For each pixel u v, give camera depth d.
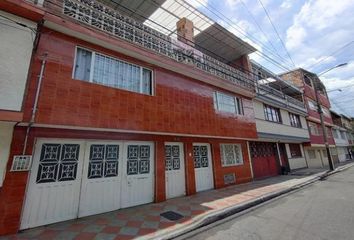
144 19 9.76
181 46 9.25
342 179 12.81
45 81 4.93
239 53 14.15
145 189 7.39
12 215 4.61
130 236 4.57
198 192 9.29
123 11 9.23
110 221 5.51
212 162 10.45
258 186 10.70
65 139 5.86
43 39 5.15
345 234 4.33
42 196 5.22
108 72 6.43
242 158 12.48
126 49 6.61
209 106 9.62
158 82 7.61
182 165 8.94
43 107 4.77
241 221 5.61
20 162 4.81
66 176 5.71
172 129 7.55
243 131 11.44
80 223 5.34
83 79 5.81
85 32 5.68
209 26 11.30
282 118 16.72
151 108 7.04
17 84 4.30
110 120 5.86
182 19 10.43
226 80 10.78
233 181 11.21
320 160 24.17
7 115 4.05
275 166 16.03
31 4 4.68
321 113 18.80
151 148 7.93
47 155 5.49
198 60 9.87
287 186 10.48
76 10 5.86
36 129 5.23
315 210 6.26
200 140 9.93
